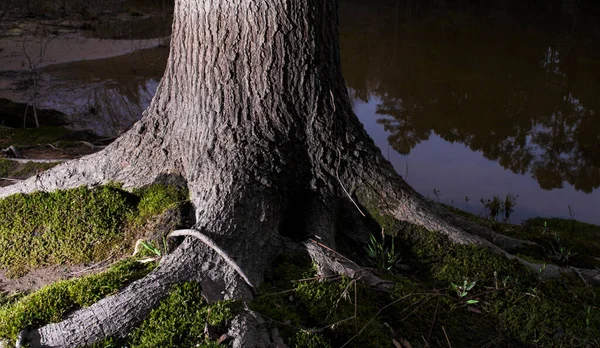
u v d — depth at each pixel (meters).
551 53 12.88
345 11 18.34
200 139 3.50
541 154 7.81
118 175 3.79
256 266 3.00
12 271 3.46
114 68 11.34
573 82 10.80
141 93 9.84
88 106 9.02
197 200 3.41
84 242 3.54
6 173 4.97
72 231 3.59
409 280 3.35
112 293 2.83
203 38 3.39
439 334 3.06
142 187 3.70
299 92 3.46
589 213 6.20
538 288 3.45
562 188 6.84
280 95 3.42
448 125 8.73
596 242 4.83
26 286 3.34
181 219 3.39
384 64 12.05
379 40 14.27
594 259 4.21
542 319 3.19
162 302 2.70
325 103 3.53
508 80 10.92
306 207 3.54
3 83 9.91
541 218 5.70
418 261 3.56
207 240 2.94
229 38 3.34
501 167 7.41
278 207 3.37
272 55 3.36
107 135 7.70
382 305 3.12
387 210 3.63
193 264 2.87
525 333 3.13
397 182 3.72
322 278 3.05
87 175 3.86
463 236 3.61
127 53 12.54
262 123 3.44
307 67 3.43
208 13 3.33
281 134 3.47
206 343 2.53
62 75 10.69
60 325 2.60
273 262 3.14
